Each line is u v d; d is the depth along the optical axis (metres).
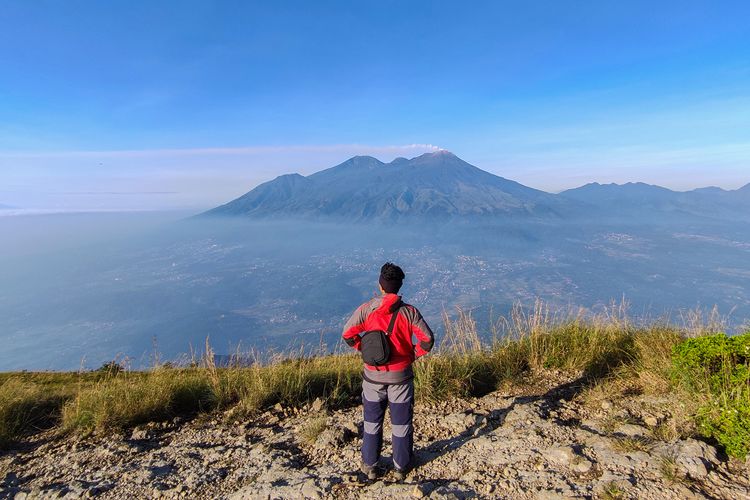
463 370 6.38
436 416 5.31
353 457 4.34
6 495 4.29
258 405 6.35
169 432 5.80
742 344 4.42
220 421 6.03
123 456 5.00
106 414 6.03
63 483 4.45
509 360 6.74
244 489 3.87
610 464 3.52
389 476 3.88
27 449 5.56
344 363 8.00
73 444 5.56
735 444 3.43
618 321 7.74
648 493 3.05
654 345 6.43
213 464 4.58
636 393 5.24
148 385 6.88
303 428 5.34
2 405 6.38
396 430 3.80
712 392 4.24
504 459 3.90
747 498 2.91
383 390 3.85
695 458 3.38
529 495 3.26
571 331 7.44
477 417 5.06
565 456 3.72
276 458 4.52
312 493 3.64
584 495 3.13
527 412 4.91
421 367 6.36
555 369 6.59
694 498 2.95
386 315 3.79
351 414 5.82
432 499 3.26
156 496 4.00
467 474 3.71
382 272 3.83
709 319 6.68
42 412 6.81
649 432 4.01
